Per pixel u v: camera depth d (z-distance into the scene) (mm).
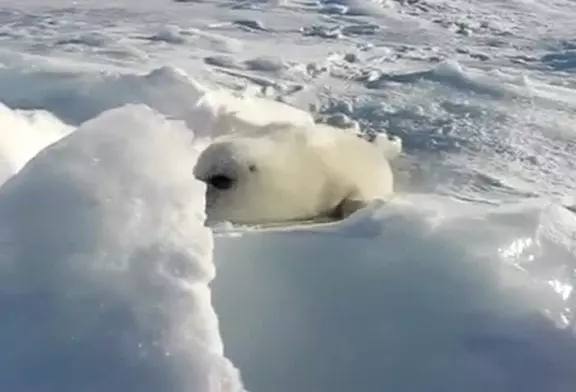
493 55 8438
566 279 2350
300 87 6379
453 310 2234
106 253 2086
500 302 2232
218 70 6801
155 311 1923
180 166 2410
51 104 5043
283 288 2328
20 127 3754
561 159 4895
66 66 5855
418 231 2469
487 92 6430
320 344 2188
